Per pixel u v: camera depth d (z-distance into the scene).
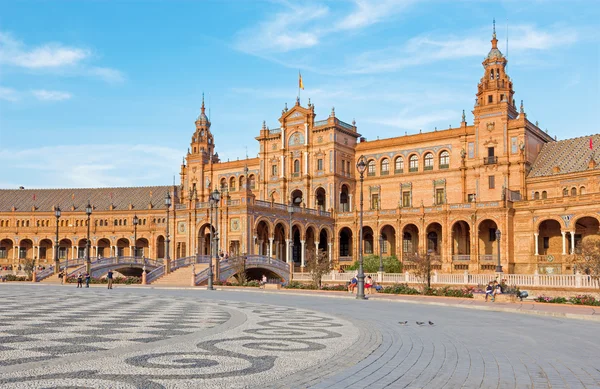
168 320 26.09
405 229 100.50
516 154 92.06
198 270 77.44
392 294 51.66
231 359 15.84
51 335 20.38
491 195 93.88
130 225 134.00
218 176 125.56
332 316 29.80
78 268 80.62
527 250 84.25
